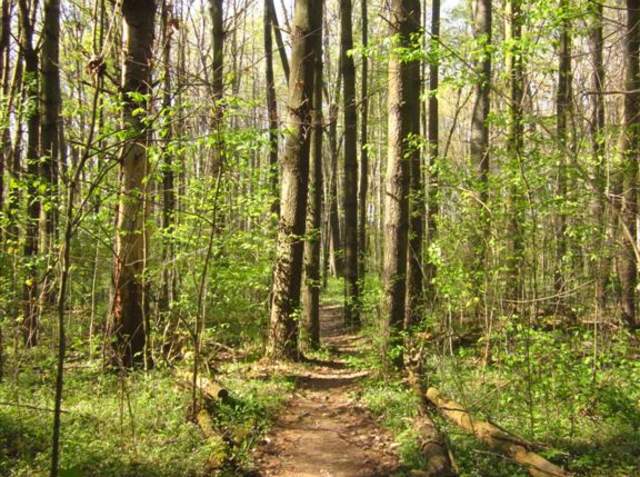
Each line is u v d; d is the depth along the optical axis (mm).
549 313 9156
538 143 7309
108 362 8672
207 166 8312
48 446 5793
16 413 6531
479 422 6465
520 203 7512
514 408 7117
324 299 24484
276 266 11234
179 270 9320
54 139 10297
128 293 8820
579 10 6547
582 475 5465
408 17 8898
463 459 5844
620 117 8141
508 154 7930
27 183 8141
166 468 5535
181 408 7148
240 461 5949
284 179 11422
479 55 7180
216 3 11203
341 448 6609
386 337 9398
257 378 9445
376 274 19078
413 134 9312
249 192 9906
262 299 12203
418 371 8609
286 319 11156
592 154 7547
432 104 14727
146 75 8359
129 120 6531
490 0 11867
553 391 6918
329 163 28422
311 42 11281
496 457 5879
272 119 8797
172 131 6969
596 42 6906
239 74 8234
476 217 7941
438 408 7246
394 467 5965
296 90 11297
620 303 8258
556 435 6359
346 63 15156
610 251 7293
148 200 7328
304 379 9945
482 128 11570
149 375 8258
